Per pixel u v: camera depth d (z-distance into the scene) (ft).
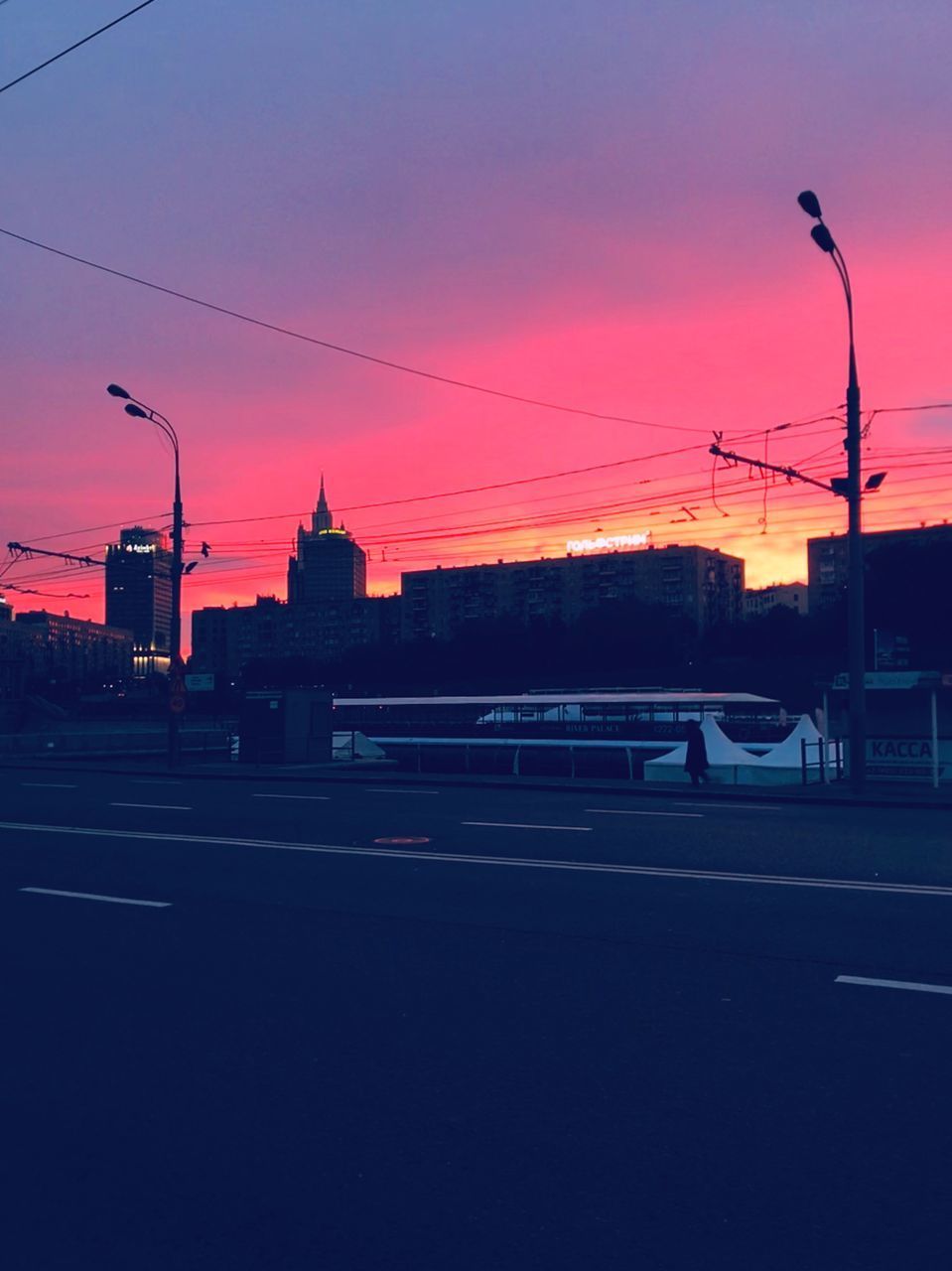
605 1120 15.55
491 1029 19.89
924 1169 13.84
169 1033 19.92
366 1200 13.19
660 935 27.35
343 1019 20.62
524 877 36.50
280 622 584.81
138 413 110.52
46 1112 16.19
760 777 84.17
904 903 31.40
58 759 136.05
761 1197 13.12
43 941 27.61
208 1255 11.98
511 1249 11.97
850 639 74.74
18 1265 11.82
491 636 355.56
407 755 131.23
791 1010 20.71
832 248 74.38
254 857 42.09
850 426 76.02
